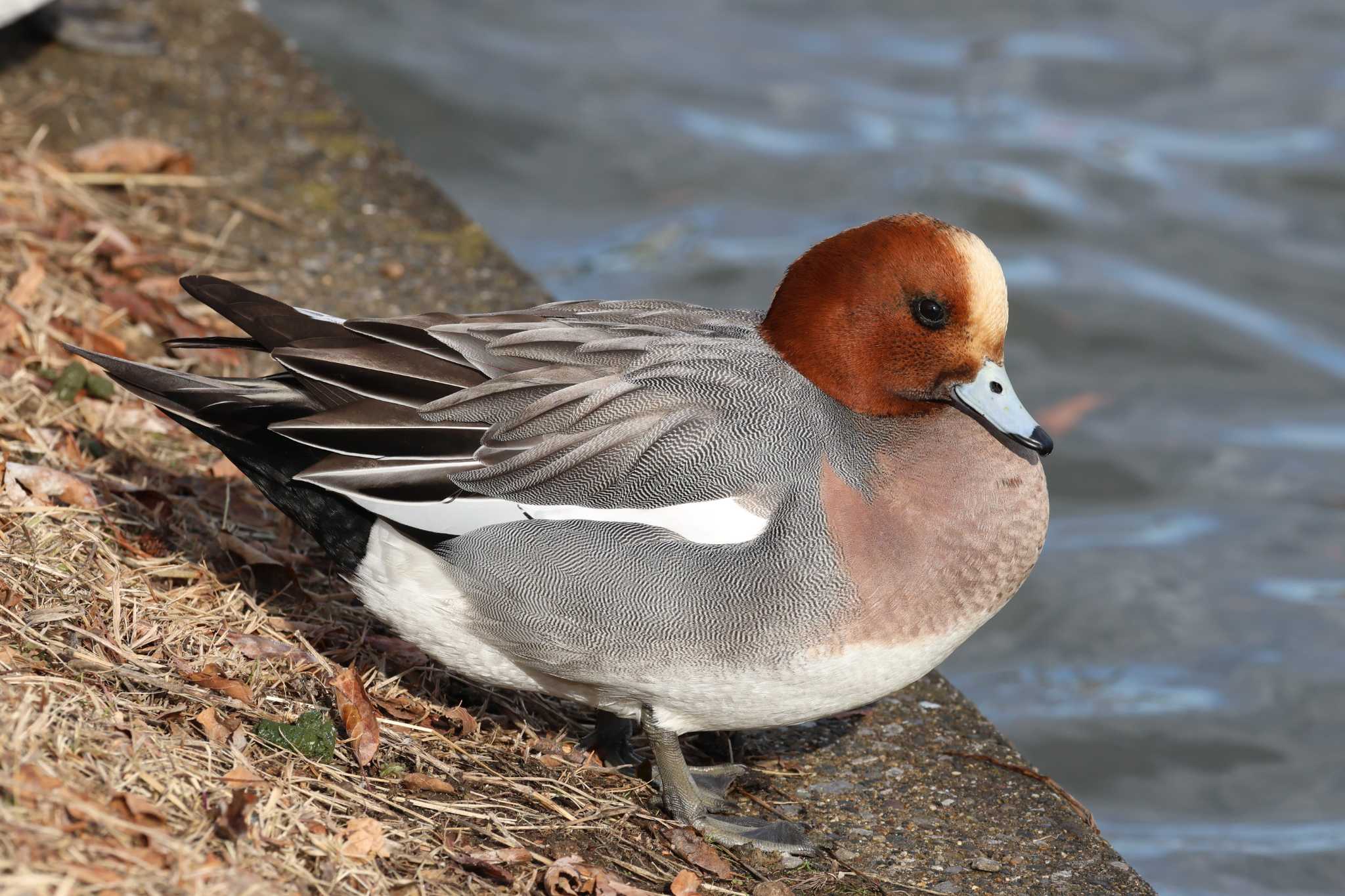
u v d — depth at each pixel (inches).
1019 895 258.2
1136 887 261.7
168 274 394.3
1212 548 460.8
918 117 673.6
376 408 255.9
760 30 731.4
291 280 406.9
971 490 255.1
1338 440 506.3
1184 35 737.6
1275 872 351.6
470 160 624.1
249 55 510.0
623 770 279.4
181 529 302.2
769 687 252.8
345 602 303.0
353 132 482.3
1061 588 444.5
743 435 253.1
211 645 269.1
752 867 257.8
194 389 265.7
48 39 489.4
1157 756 388.2
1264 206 626.5
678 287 570.9
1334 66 712.4
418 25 691.4
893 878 260.4
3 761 207.3
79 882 192.9
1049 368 539.8
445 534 254.1
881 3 751.1
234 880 204.1
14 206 396.8
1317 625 429.7
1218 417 517.0
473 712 283.4
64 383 330.0
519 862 239.1
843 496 250.5
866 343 262.5
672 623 248.2
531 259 575.2
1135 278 583.8
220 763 234.8
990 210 613.6
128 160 432.1
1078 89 697.6
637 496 250.5
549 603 250.8
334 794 241.1
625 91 667.4
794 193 620.1
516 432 252.7
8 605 255.4
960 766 293.9
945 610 253.8
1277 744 391.5
